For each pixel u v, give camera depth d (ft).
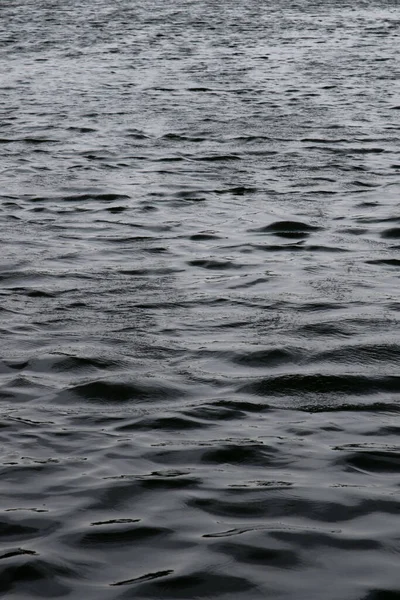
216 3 199.62
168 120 65.92
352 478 17.88
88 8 185.37
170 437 19.65
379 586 14.35
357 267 32.89
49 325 26.68
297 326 26.45
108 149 55.93
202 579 14.60
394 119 65.98
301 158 53.16
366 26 150.20
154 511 16.69
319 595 14.14
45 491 17.42
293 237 37.19
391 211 41.19
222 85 83.66
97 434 19.80
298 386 22.25
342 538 15.72
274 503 16.93
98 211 41.65
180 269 32.78
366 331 25.95
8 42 125.80
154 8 185.57
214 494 17.28
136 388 22.09
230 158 53.31
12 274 31.94
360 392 21.93
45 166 51.24
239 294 29.71
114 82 86.07
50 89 82.07
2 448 19.16
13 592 14.32
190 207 42.32
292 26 149.48
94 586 14.46
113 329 26.32
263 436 19.69
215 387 22.24
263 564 14.98
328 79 87.61
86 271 32.40
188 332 26.11
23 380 22.61
